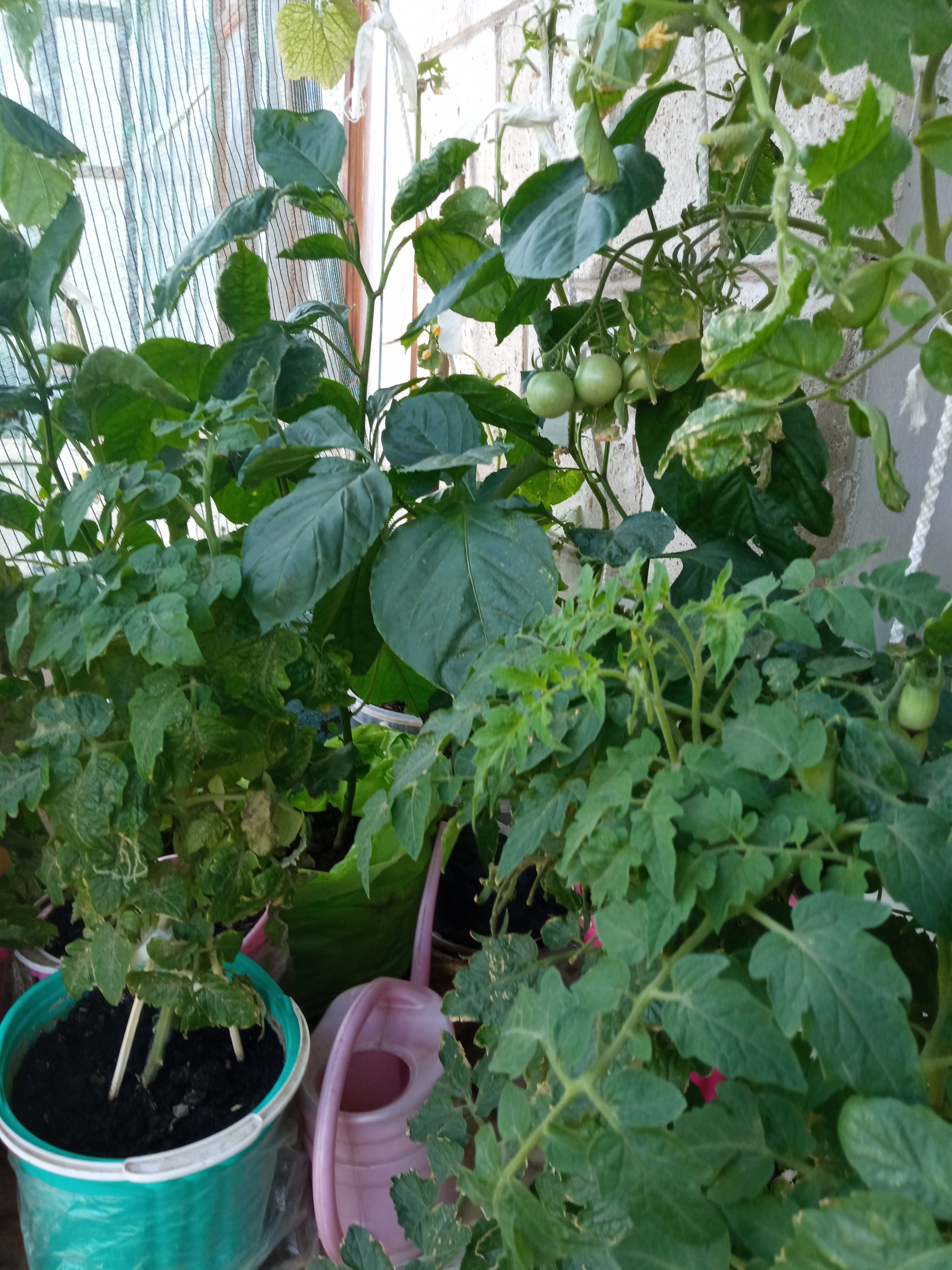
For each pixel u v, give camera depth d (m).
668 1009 0.35
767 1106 0.36
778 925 0.36
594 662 0.45
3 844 0.78
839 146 0.39
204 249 0.84
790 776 0.48
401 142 1.71
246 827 0.64
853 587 0.49
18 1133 0.61
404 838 0.53
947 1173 0.27
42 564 0.74
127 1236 0.60
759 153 0.72
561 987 0.39
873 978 0.33
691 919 0.45
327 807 1.08
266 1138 0.64
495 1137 0.37
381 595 0.71
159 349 0.91
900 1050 0.32
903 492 0.56
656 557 0.73
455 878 1.04
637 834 0.39
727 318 0.48
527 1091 0.49
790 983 0.34
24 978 0.88
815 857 0.39
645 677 0.51
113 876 0.60
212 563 0.63
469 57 1.43
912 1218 0.26
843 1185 0.35
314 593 0.66
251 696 0.67
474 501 0.79
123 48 1.34
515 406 0.90
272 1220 0.71
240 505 0.99
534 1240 0.33
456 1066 0.62
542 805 0.49
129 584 0.61
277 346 0.85
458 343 1.24
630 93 1.06
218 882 0.62
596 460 1.20
